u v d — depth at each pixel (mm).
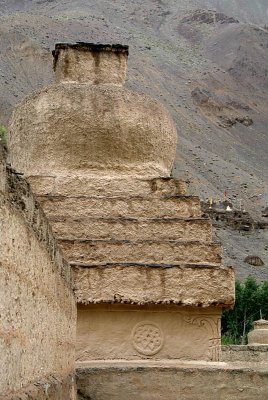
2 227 6117
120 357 16031
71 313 13266
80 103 19391
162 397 14320
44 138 19375
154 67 158125
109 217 17734
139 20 193500
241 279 72500
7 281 6285
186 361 16109
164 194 18703
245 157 131125
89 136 19234
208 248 17141
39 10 184000
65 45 20562
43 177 18938
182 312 16391
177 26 197375
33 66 130500
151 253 16938
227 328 56812
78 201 18031
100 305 16031
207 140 133250
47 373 8938
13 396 6242
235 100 154625
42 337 8461
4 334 6062
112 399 14234
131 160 19391
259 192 113375
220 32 193250
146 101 20016
